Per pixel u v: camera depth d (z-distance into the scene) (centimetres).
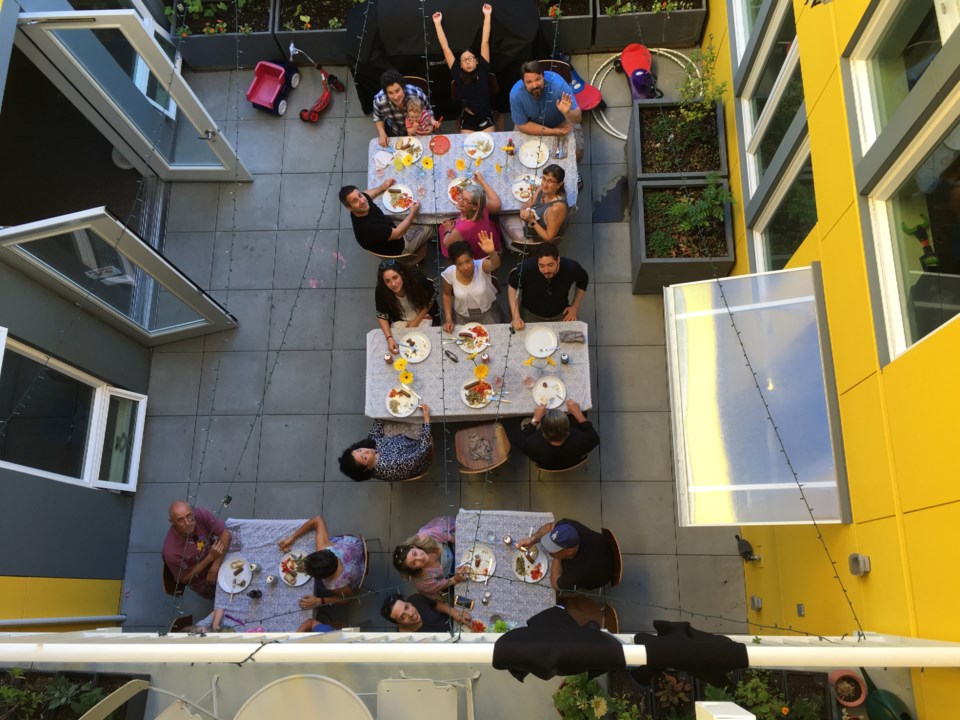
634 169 532
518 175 491
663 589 475
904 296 299
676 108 552
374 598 481
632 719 264
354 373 540
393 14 557
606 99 599
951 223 258
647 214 520
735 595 472
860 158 321
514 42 555
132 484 521
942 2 266
